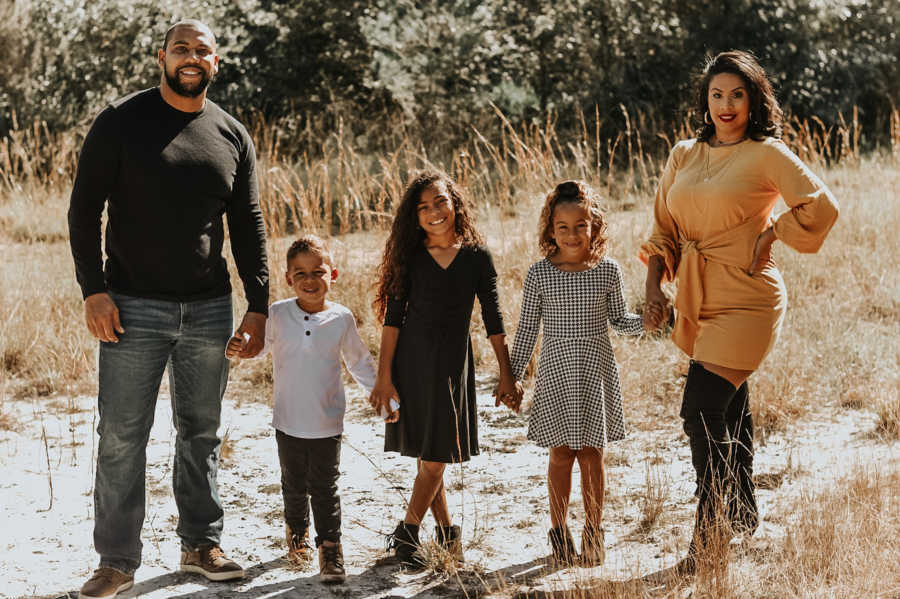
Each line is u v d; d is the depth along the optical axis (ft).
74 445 17.13
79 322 23.00
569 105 48.67
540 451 16.89
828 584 11.35
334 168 40.91
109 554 11.68
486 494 15.03
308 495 12.78
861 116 52.70
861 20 52.29
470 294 12.85
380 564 12.75
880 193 31.63
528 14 49.16
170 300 11.62
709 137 13.14
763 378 18.57
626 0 49.08
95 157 11.18
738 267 12.47
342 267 24.97
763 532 13.08
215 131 11.76
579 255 13.07
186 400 12.17
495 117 47.55
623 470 15.76
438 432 12.57
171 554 12.96
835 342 20.84
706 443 12.37
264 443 17.49
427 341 12.66
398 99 46.62
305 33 48.26
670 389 19.52
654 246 13.42
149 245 11.43
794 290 23.97
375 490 15.25
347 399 19.95
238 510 14.52
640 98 49.73
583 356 12.87
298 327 12.46
